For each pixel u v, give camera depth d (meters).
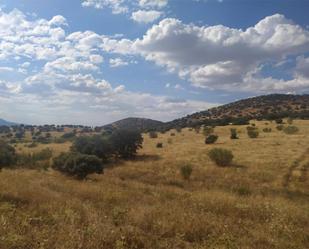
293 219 11.88
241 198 18.16
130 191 19.28
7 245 6.27
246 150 59.78
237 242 8.11
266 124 106.62
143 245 7.53
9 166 43.03
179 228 9.00
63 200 11.92
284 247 8.20
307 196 27.75
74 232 7.21
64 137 133.00
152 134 97.56
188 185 34.09
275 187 32.59
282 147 61.31
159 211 10.95
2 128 183.62
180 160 53.81
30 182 18.94
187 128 128.25
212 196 17.11
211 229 9.16
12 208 9.20
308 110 155.88
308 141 67.44
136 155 62.91
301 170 41.47
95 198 14.26
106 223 8.64
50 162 52.16
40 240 6.68
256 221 11.43
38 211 9.84
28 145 92.88
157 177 40.25
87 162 37.91
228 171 42.59
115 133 60.81
